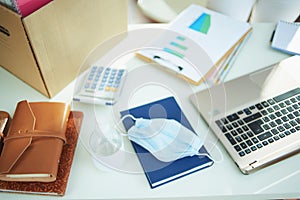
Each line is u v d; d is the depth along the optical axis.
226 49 0.85
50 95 0.72
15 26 0.58
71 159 0.62
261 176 0.61
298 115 0.70
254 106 0.72
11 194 0.58
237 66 0.83
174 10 1.20
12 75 0.78
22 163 0.56
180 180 0.61
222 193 0.59
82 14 0.68
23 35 0.59
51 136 0.60
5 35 0.63
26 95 0.74
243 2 0.99
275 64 0.83
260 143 0.65
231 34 0.89
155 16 1.18
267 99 0.73
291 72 0.81
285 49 0.87
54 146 0.59
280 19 1.12
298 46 0.88
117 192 0.59
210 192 0.59
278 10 1.09
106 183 0.60
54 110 0.64
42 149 0.58
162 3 1.22
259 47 0.89
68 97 0.74
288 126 0.68
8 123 0.65
